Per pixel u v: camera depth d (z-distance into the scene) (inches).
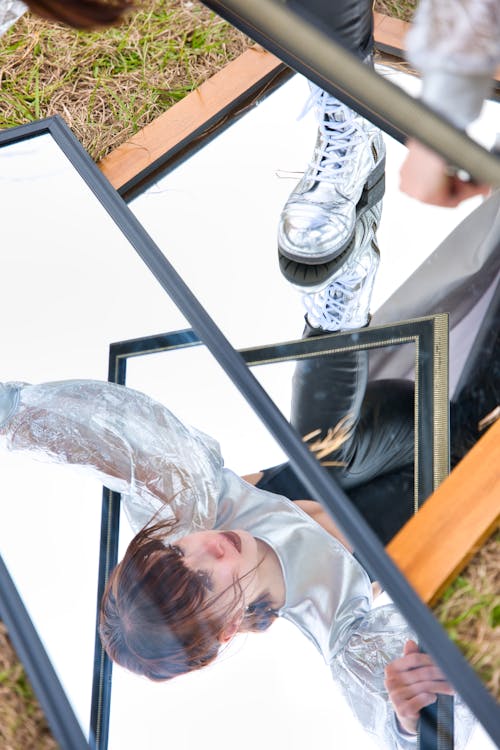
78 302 56.8
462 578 48.7
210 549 44.6
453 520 48.6
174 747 40.7
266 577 44.3
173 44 79.6
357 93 26.9
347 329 60.2
